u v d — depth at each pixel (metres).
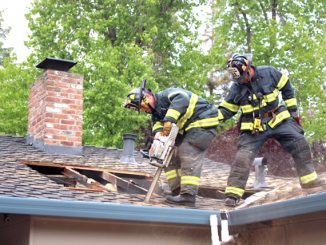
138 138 21.92
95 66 20.77
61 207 5.07
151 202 6.42
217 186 8.20
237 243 6.01
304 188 6.82
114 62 21.41
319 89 22.05
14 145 9.60
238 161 6.86
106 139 20.52
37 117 10.00
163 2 25.31
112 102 20.61
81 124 9.87
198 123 6.73
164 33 24.94
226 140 20.16
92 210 5.18
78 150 9.66
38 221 5.40
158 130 7.05
